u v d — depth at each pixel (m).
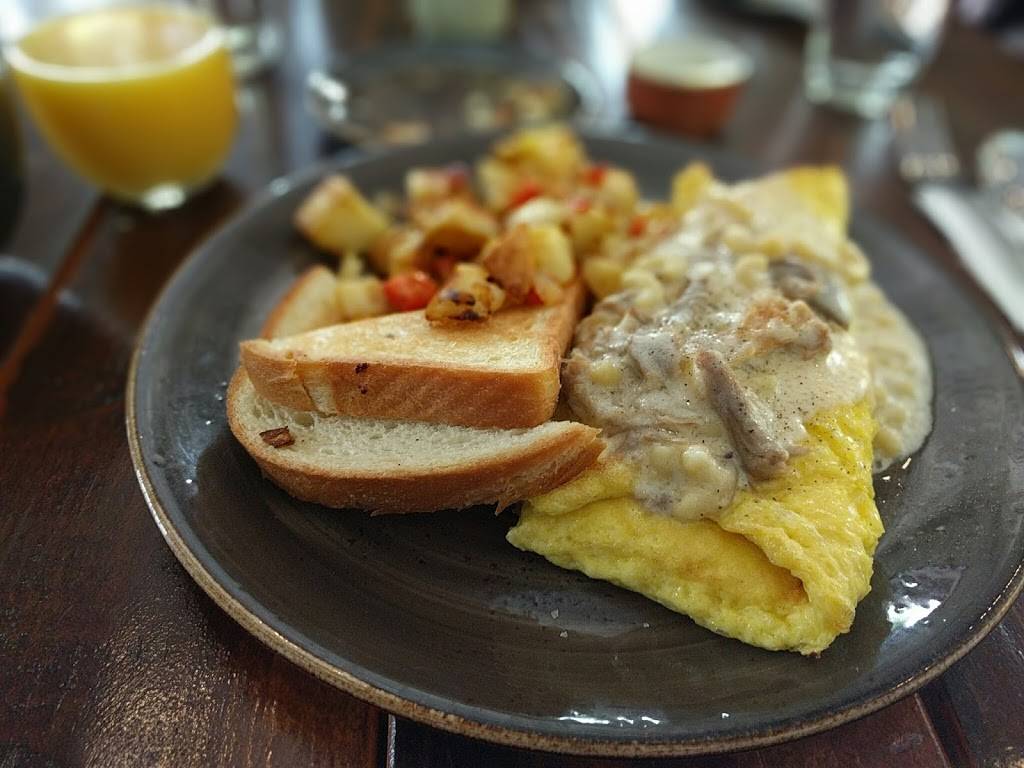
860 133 0.44
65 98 0.30
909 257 0.31
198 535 0.19
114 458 0.23
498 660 0.18
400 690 0.17
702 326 0.24
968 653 0.19
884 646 0.19
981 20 0.59
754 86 0.48
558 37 0.52
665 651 0.19
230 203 0.36
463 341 0.24
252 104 0.43
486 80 0.44
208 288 0.27
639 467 0.21
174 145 0.33
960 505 0.22
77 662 0.19
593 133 0.37
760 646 0.19
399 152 0.35
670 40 0.45
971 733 0.19
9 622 0.19
